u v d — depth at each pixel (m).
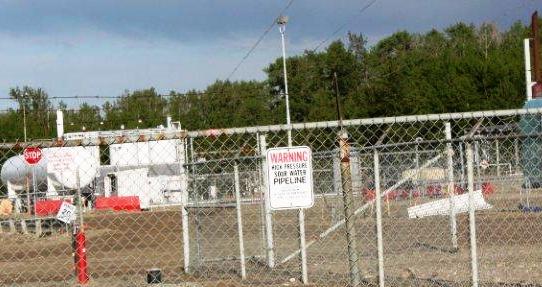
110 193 27.45
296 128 9.97
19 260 17.23
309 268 12.95
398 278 11.63
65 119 88.50
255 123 79.75
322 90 76.00
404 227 16.80
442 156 15.52
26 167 27.94
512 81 54.97
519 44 75.25
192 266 13.54
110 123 88.94
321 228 16.38
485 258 13.21
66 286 12.54
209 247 15.48
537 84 30.16
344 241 15.42
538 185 15.27
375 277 11.73
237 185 12.34
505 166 15.73
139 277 13.06
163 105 94.12
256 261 13.90
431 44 96.44
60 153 22.22
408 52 93.62
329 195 16.64
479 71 56.03
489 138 10.14
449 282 11.24
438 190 16.61
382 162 16.67
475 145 14.91
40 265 16.12
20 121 75.50
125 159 24.28
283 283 11.52
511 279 11.44
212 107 86.25
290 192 9.31
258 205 15.81
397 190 17.25
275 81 80.75
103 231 21.73
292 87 77.81
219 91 86.31
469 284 11.05
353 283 10.30
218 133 9.84
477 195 15.16
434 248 14.30
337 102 9.99
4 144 8.95
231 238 16.08
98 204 27.16
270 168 9.28
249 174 14.70
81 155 22.42
